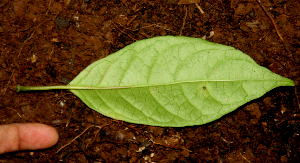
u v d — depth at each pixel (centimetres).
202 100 23
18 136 24
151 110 23
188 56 23
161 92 23
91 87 24
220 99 23
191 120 23
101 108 24
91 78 24
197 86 23
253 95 22
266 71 22
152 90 23
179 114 23
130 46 23
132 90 23
